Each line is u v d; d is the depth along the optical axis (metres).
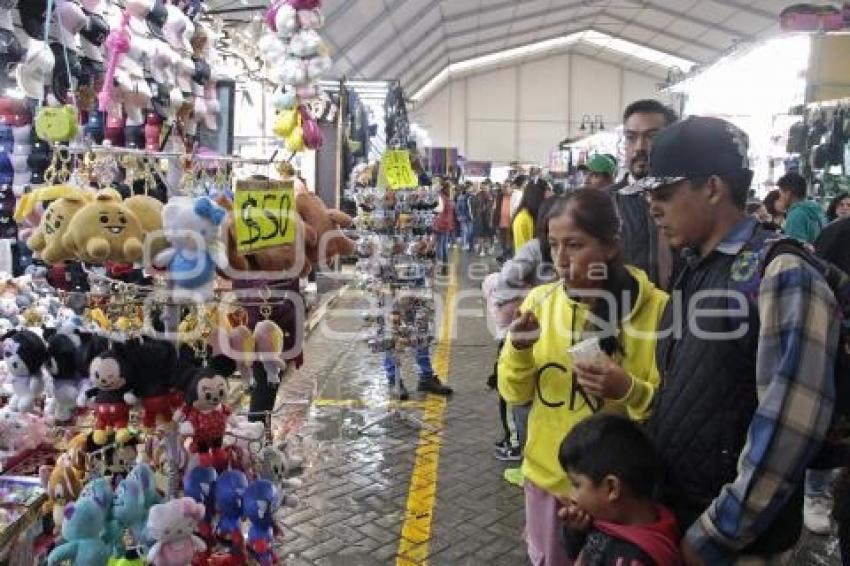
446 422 5.29
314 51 2.64
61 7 2.69
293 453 3.05
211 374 1.91
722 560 1.42
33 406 2.32
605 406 1.91
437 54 21.08
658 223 1.60
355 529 3.61
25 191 2.94
